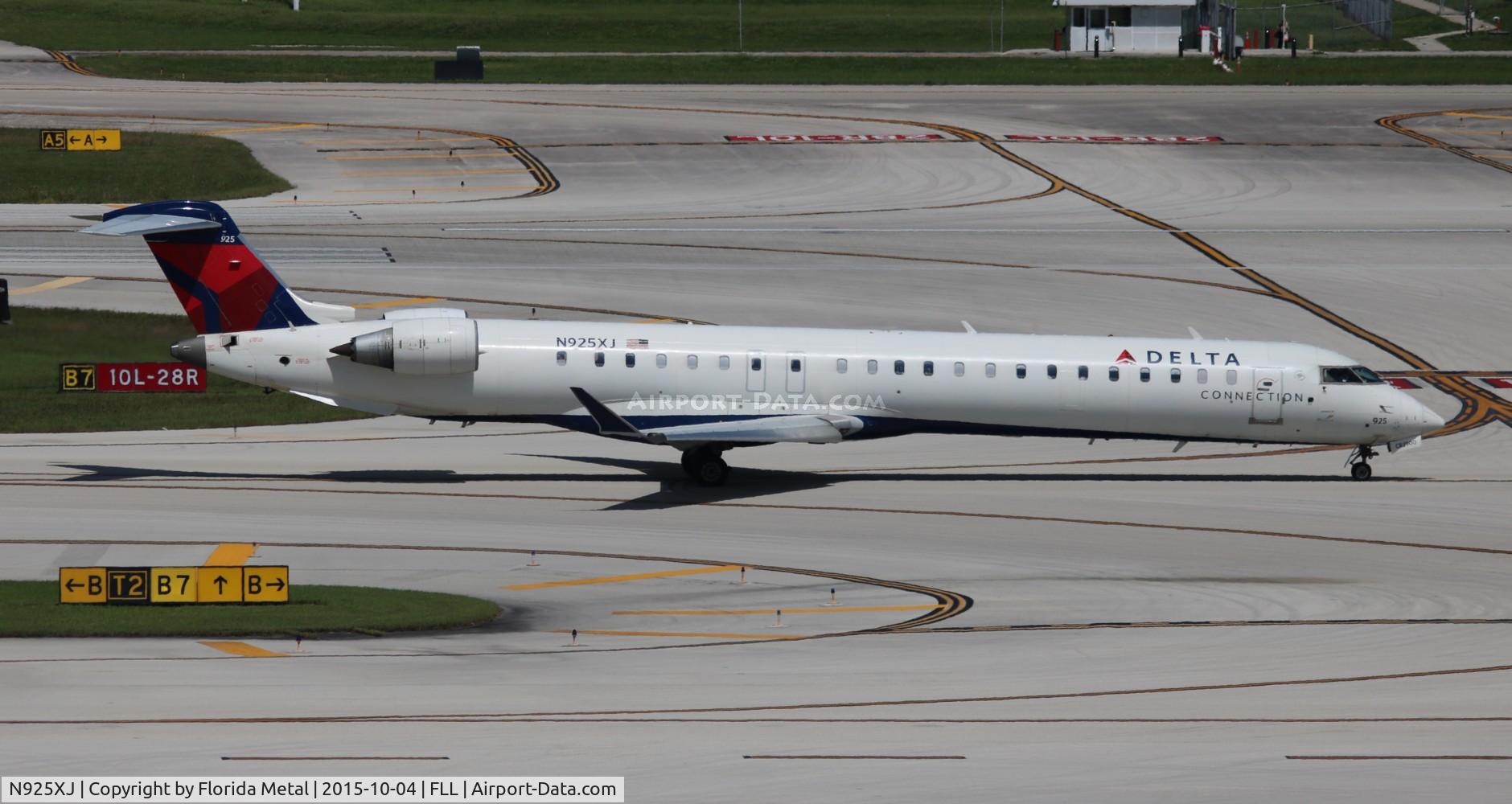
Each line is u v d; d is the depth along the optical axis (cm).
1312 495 16838
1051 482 17325
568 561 13788
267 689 10081
